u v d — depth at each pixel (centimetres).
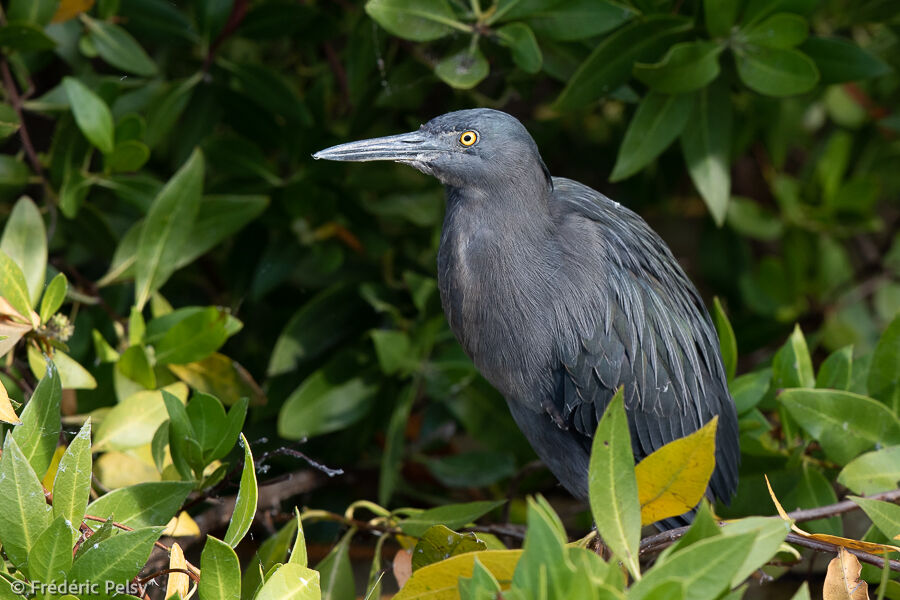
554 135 1016
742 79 805
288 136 916
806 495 722
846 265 1145
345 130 945
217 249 1002
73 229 851
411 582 496
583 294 748
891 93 1131
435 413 950
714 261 1127
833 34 1012
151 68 872
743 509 786
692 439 452
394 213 914
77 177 803
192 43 894
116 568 451
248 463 485
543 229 757
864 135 1162
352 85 895
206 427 604
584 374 752
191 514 867
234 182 912
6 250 698
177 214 757
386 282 933
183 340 727
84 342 823
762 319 1012
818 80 820
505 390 788
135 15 885
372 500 938
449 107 954
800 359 742
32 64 880
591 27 782
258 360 962
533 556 375
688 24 799
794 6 779
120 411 691
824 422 672
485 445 936
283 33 916
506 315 755
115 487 696
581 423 764
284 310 978
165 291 978
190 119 920
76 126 786
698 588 373
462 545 583
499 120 747
